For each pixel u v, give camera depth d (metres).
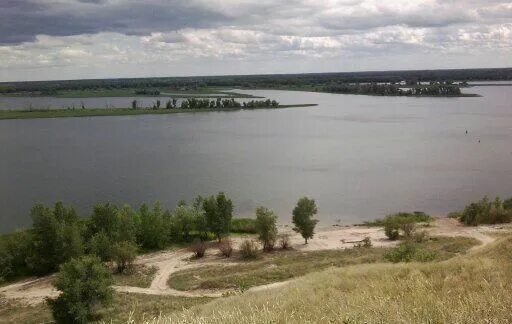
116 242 49.56
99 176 93.38
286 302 15.96
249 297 20.77
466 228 60.03
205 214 58.69
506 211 63.00
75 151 123.81
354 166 101.12
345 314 10.62
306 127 170.88
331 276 22.14
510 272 16.86
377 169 97.75
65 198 77.25
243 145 132.12
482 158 106.88
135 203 74.56
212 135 153.50
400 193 79.12
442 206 71.94
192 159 111.44
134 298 38.19
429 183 85.38
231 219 60.25
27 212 69.56
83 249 50.03
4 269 47.22
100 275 34.75
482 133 145.25
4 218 67.00
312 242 56.78
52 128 174.38
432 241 53.41
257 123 185.50
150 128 173.00
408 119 189.25
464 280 16.31
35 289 44.06
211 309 17.16
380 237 57.84
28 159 112.44
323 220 66.38
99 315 33.47
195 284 41.94
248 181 88.38
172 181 88.94
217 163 106.31
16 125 184.62
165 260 51.78
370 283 18.14
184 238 59.84
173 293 39.78
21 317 36.91
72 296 32.97
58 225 48.44
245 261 49.88
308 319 11.30
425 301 11.13
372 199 75.81
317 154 116.69
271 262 48.34
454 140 133.88
